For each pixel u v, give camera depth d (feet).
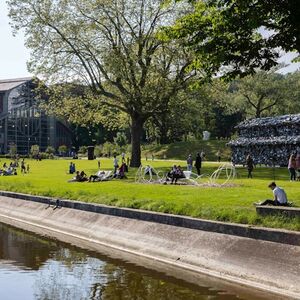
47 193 91.91
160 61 152.87
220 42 56.80
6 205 98.58
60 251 59.00
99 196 79.10
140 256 55.47
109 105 163.43
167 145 284.61
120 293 40.63
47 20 151.43
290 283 40.14
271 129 183.62
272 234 44.96
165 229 57.21
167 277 45.62
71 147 422.00
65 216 78.28
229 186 90.84
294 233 43.14
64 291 41.55
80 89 163.94
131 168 159.33
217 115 363.97
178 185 97.04
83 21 151.23
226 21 54.24
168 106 157.48
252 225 48.73
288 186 88.12
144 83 153.07
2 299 39.78
